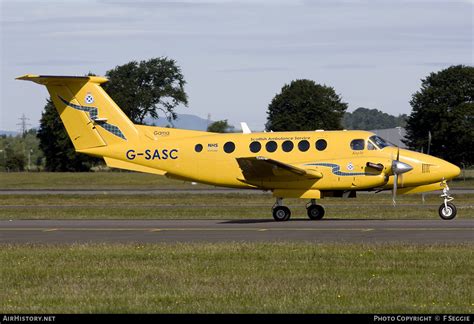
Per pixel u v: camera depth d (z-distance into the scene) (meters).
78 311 44.28
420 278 52.81
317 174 93.56
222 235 78.38
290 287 50.22
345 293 48.34
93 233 82.50
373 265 57.84
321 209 96.56
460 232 77.00
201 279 53.59
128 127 104.19
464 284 50.53
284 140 98.94
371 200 145.62
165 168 103.12
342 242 69.81
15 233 83.50
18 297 48.66
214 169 101.44
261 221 95.88
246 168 93.62
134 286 51.47
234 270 56.84
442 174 93.69
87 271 57.38
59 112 104.06
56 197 164.88
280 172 93.62
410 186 94.75
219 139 101.81
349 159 93.50
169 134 104.06
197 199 154.50
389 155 95.12
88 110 103.94
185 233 80.94
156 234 80.50
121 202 150.25
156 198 158.88
